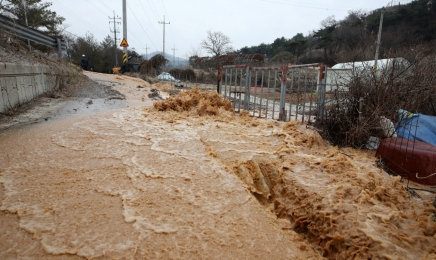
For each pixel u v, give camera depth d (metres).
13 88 7.24
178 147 5.03
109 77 17.41
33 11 20.53
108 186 3.52
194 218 2.99
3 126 5.89
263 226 3.03
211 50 48.16
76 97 10.30
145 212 3.02
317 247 3.09
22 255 2.36
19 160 4.19
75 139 5.24
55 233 2.63
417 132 5.44
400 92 5.80
